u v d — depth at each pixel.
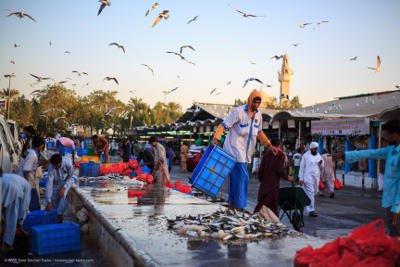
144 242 3.78
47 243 5.16
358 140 16.75
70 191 9.26
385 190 3.86
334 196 12.95
